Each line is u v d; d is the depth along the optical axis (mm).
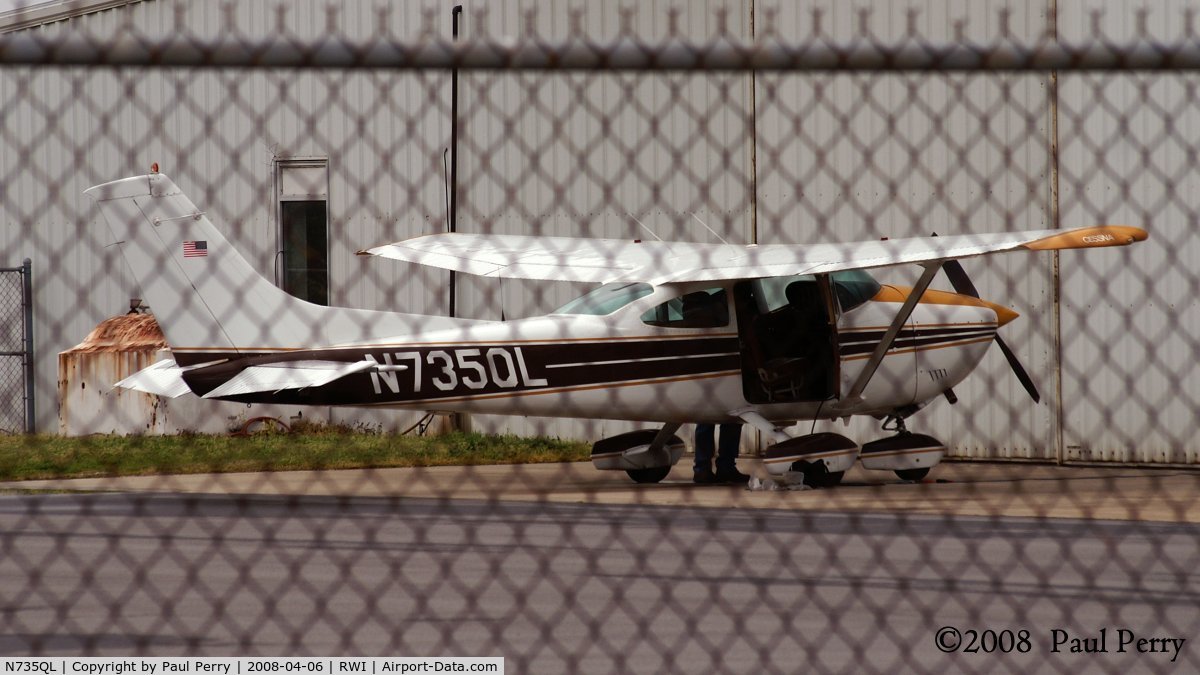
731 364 45062
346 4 54375
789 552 30406
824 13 53188
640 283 44219
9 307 62625
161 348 62656
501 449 56094
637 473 47375
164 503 39531
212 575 27359
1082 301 51969
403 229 56531
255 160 56125
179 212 42438
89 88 54969
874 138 52156
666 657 19500
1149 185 48812
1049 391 53031
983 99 50781
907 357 47156
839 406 46219
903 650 20188
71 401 63531
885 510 38406
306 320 43719
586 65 10953
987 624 22625
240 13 56719
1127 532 33375
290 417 62719
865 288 47031
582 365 43844
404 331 44531
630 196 53594
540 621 22844
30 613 23500
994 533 33250
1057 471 50844
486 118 54062
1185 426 50375
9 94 54938
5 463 51156
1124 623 22734
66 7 58531
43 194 57750
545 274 45406
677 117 53000
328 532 33688
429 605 24234
